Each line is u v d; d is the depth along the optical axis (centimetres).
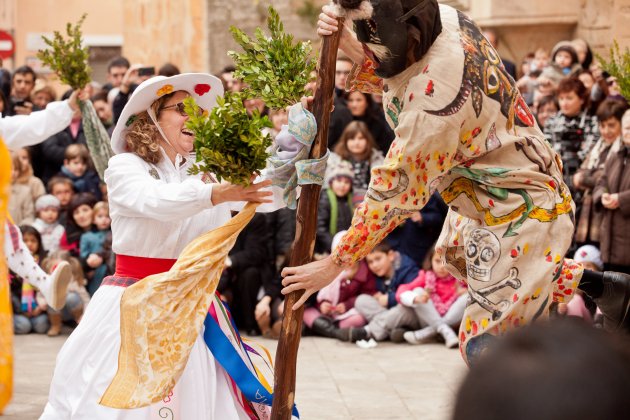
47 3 1802
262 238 748
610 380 94
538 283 316
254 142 322
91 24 1823
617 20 984
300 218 327
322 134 324
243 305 744
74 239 773
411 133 305
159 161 370
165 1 1281
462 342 331
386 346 707
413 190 312
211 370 358
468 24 320
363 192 763
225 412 359
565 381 94
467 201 330
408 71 312
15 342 721
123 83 850
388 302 725
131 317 338
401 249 745
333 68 324
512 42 1054
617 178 671
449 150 308
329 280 323
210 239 341
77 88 503
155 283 338
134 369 338
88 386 348
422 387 580
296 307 328
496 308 320
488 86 312
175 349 339
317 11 1222
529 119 331
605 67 606
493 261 321
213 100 382
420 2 302
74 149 818
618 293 379
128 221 357
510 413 94
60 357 359
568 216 326
